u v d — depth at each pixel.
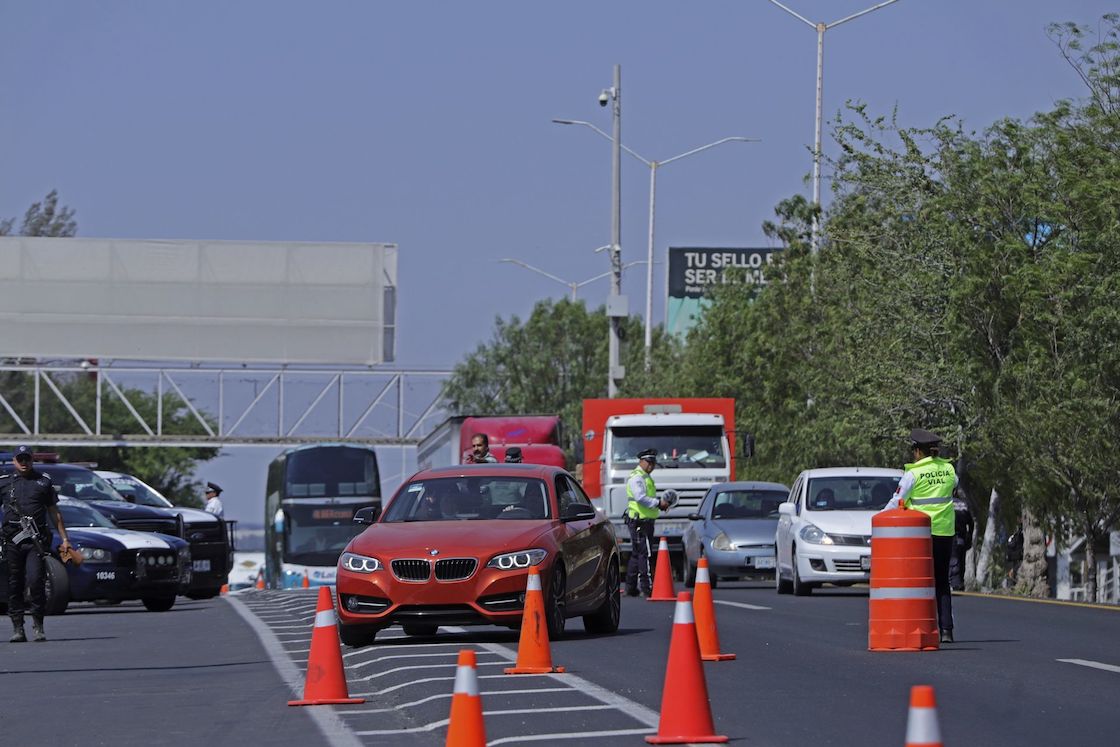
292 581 77.81
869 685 20.58
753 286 77.62
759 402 67.94
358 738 17.14
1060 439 44.69
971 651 24.89
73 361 129.38
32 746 17.39
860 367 51.97
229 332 86.75
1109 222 43.66
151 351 86.62
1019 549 59.09
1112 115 45.88
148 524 46.44
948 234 48.16
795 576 40.09
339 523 78.50
